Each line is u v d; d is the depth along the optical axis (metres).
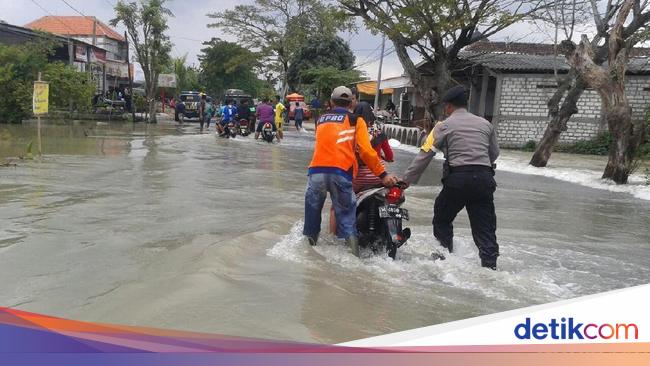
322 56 51.91
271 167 12.67
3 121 25.00
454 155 5.13
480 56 27.03
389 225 5.18
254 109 36.09
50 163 11.47
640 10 13.63
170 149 15.94
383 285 4.39
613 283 4.83
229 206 7.52
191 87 65.12
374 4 22.22
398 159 17.69
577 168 17.28
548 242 6.44
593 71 13.30
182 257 4.85
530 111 26.28
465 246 5.93
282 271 4.56
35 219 6.28
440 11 20.66
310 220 5.37
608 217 8.49
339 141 5.14
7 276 4.29
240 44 52.00
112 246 5.23
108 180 9.43
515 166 17.09
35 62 25.80
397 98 40.97
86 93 28.52
